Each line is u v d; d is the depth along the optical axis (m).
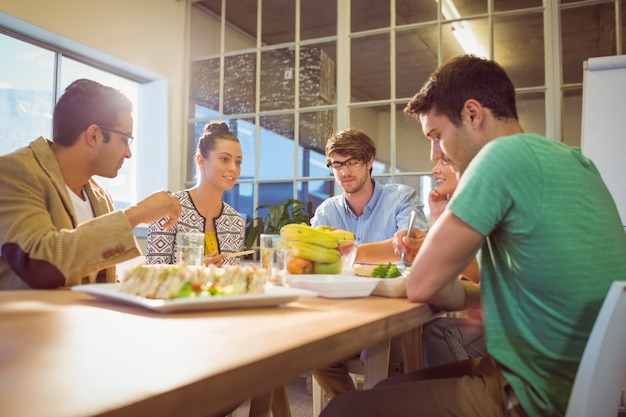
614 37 2.75
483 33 3.03
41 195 1.18
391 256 1.74
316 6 3.47
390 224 2.17
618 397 0.80
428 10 3.17
